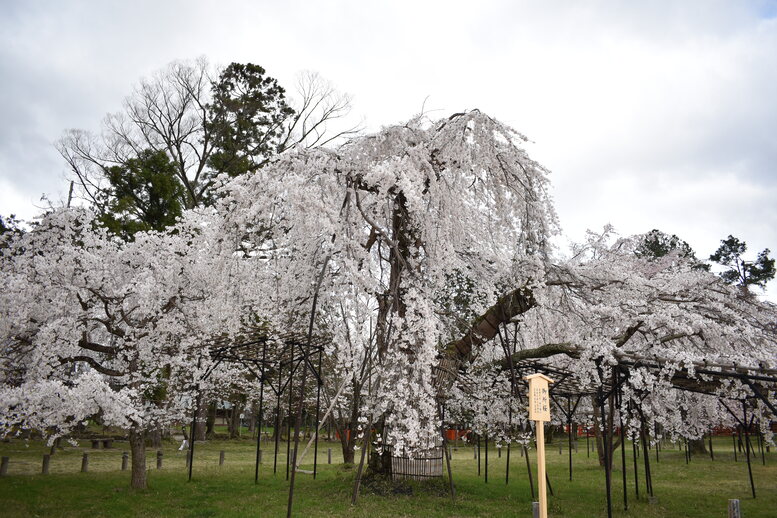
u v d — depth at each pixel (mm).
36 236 9727
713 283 10516
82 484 10258
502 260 9352
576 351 9000
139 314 10016
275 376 15523
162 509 8164
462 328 10531
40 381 7719
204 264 9977
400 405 7691
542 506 5301
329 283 9750
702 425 11781
